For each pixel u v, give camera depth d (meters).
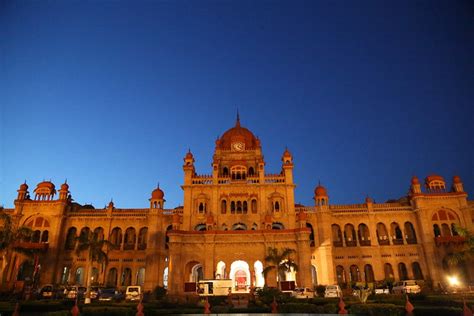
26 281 64.62
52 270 69.62
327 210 73.88
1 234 51.69
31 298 53.06
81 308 32.75
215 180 75.00
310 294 52.59
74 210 78.19
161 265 71.31
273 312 33.56
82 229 75.62
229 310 33.97
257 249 62.12
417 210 73.25
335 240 77.56
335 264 73.19
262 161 77.38
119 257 73.38
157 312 31.50
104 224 75.75
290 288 54.75
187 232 62.72
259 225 71.62
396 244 73.88
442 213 72.88
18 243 68.19
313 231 73.88
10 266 67.50
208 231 62.75
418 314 26.25
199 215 72.69
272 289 46.94
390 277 71.06
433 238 70.75
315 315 29.06
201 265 62.44
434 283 66.56
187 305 38.97
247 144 84.56
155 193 75.31
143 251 73.81
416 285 56.62
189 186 74.75
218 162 78.44
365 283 62.91
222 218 72.25
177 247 61.06
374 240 74.19
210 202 73.69
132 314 30.84
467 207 71.81
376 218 76.25
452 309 25.02
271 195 73.88
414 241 74.12
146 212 76.44
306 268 59.59
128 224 75.94
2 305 35.88
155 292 57.38
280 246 62.06
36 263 65.62
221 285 53.38
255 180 75.56
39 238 72.69
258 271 62.44
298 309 33.66
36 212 73.69
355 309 29.58
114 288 65.25
